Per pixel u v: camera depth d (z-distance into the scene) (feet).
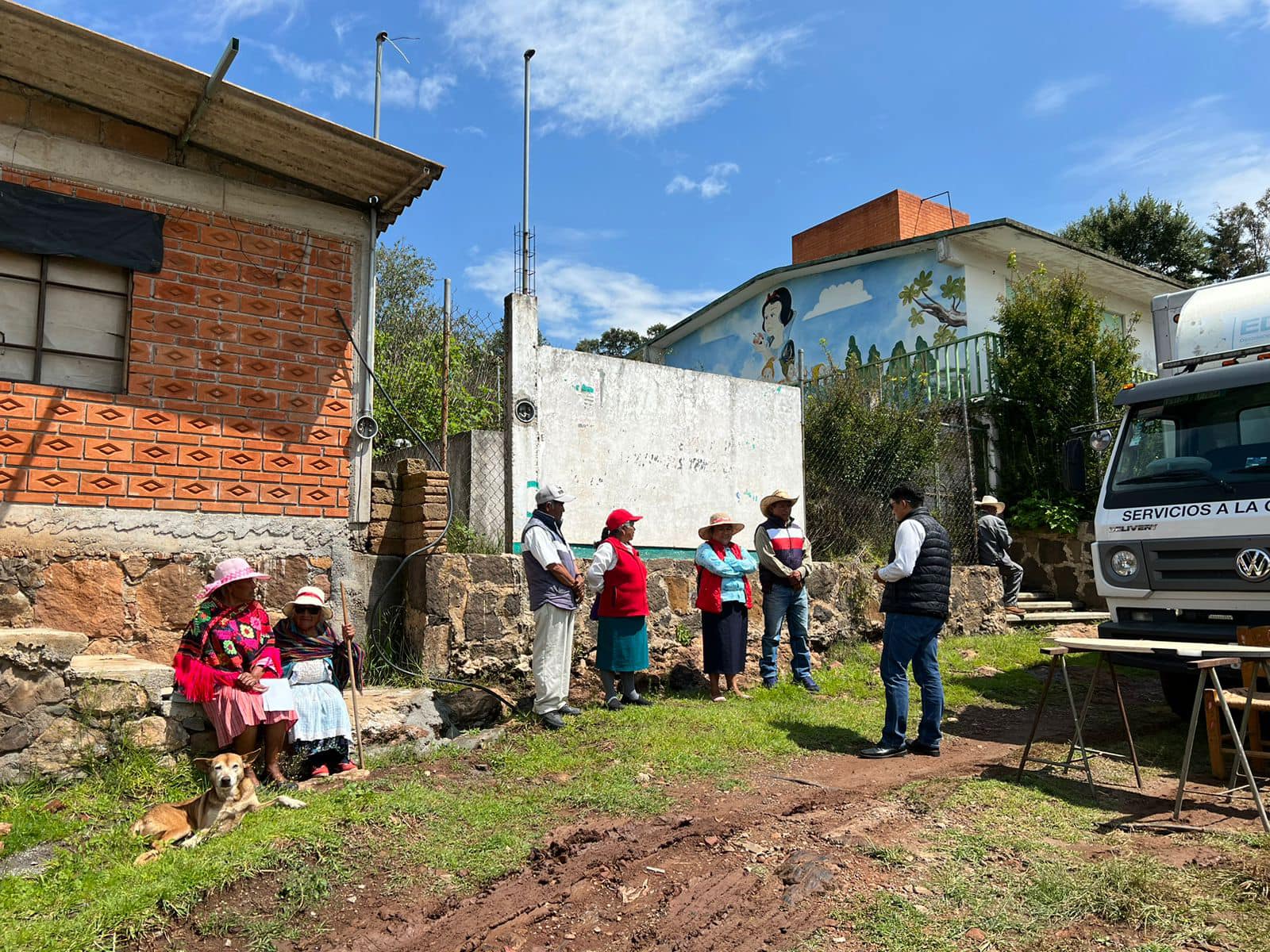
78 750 16.19
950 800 16.76
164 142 20.58
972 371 50.29
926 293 53.67
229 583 17.26
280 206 22.13
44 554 18.40
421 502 23.32
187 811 15.11
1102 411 43.16
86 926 11.52
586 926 11.94
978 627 36.50
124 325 20.11
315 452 22.16
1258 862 12.91
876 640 33.17
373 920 12.15
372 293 23.41
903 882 12.98
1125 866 12.88
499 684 23.57
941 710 20.68
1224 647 15.84
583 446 27.55
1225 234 87.25
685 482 30.09
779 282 62.75
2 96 18.69
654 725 21.35
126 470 19.53
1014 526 43.86
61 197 19.15
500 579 23.90
